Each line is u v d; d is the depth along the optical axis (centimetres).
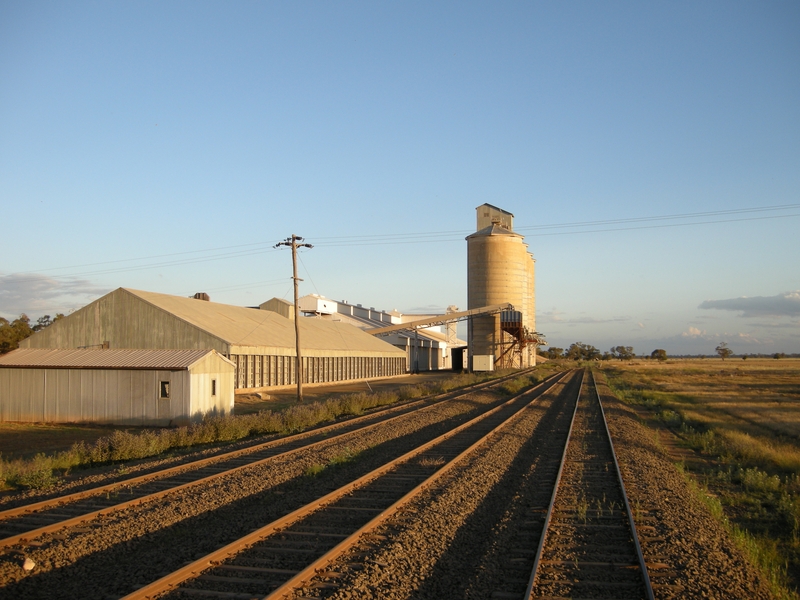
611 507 1105
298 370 3456
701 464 1788
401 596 711
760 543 985
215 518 1055
